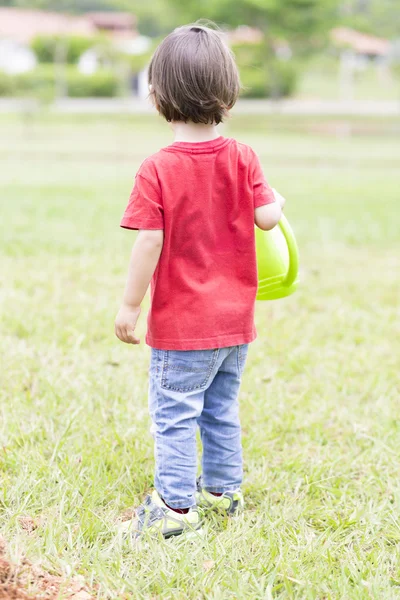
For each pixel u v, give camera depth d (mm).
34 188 12742
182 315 2637
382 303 6137
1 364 4336
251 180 2670
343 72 58062
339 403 4078
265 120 32562
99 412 3771
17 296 5746
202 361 2684
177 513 2785
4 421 3582
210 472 2977
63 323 5180
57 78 47500
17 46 56844
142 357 4602
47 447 3377
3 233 8273
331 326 5414
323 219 10148
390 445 3582
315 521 2959
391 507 3010
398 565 2646
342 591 2455
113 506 2982
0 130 27812
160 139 25484
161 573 2486
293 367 4562
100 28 68812
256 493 3166
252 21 37156
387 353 4895
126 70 52562
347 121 32906
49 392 3945
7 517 2818
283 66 38906
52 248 7637
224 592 2439
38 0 64500
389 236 9047
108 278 6516
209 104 2555
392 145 25234
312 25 36844
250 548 2713
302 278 6887
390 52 69438
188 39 2572
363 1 50781
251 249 2703
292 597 2453
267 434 3643
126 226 2559
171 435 2738
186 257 2635
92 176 15250
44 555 2555
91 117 33625
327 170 17734
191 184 2582
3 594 2322
